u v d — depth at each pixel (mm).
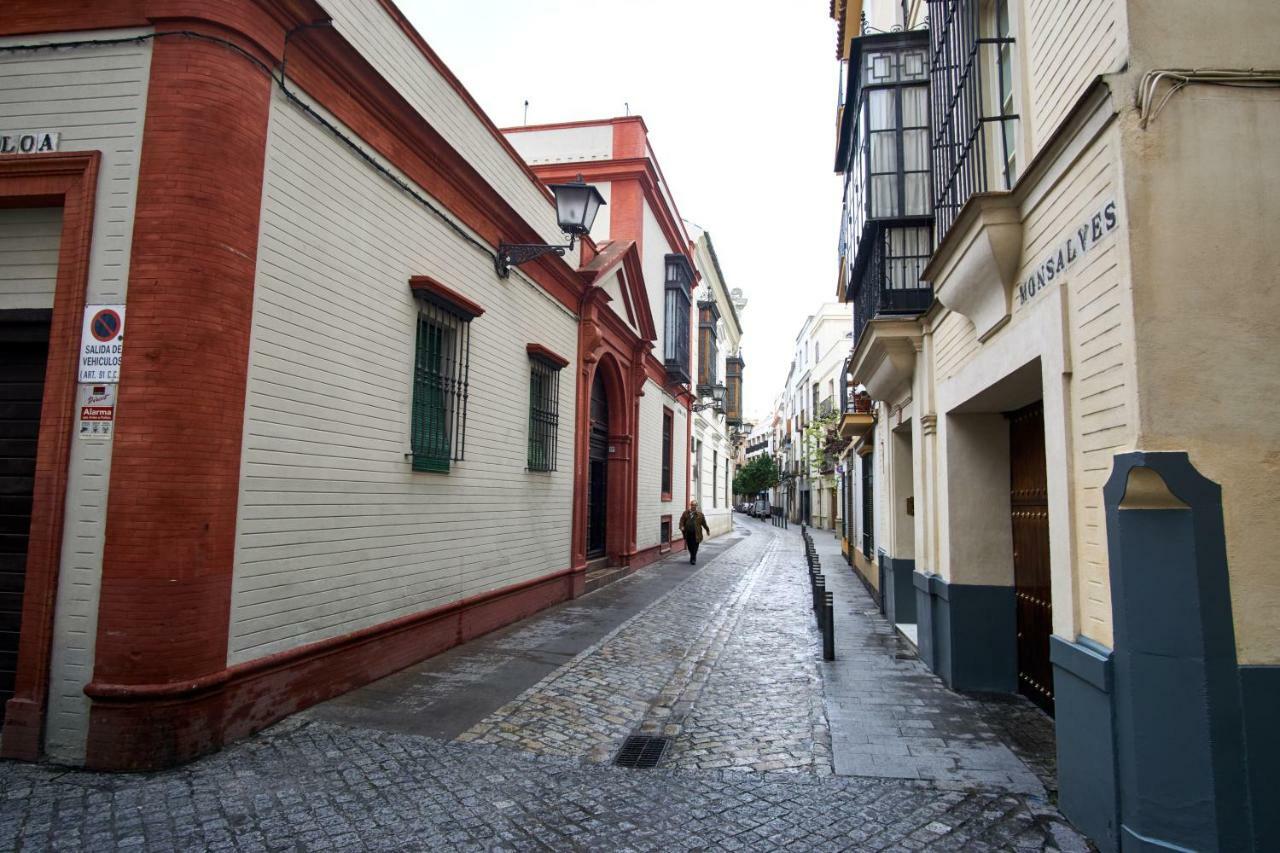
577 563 12742
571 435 12633
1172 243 3393
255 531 5184
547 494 11461
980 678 6867
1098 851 3662
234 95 4941
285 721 5445
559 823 3990
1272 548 3258
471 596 8711
